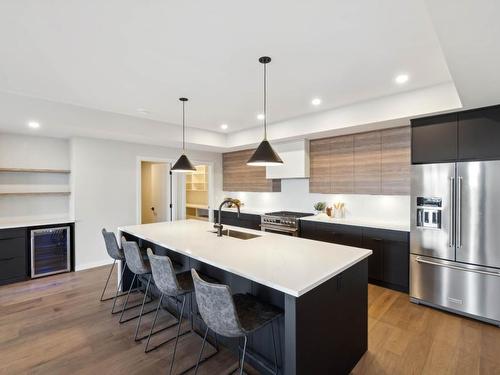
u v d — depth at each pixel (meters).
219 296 1.55
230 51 2.26
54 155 4.61
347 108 3.72
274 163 2.70
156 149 5.49
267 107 3.84
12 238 3.89
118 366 2.13
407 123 3.48
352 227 3.96
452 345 2.39
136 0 1.62
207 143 5.41
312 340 1.67
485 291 2.76
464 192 2.89
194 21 1.84
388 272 3.64
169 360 2.21
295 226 4.59
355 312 2.15
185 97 3.43
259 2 1.64
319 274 1.74
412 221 3.27
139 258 2.59
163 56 2.34
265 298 2.10
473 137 2.85
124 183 5.02
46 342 2.44
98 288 3.71
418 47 2.17
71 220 4.43
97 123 3.96
